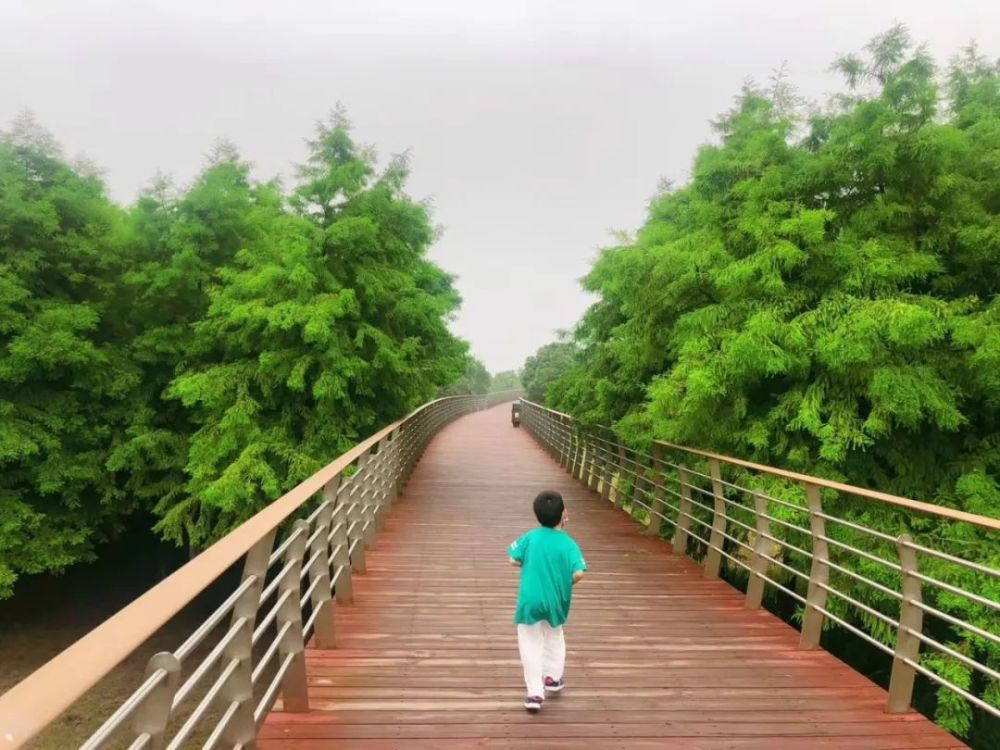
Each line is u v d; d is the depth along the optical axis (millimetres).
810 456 8250
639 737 3812
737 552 10023
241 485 11094
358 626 5551
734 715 4121
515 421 32656
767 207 7988
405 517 10391
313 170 13398
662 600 6637
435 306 14094
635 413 10531
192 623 14547
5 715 1157
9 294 12219
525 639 4145
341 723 3852
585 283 11758
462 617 5820
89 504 14711
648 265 9523
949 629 7633
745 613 6242
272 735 3688
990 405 7527
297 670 3953
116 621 1660
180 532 12875
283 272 11641
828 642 9531
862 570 7395
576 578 4125
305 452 12195
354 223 12258
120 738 9195
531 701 4059
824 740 3822
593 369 13086
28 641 13547
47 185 14297
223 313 12750
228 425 11914
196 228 13688
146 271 13656
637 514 10875
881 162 7387
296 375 11727
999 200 8016
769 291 7645
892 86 7684
